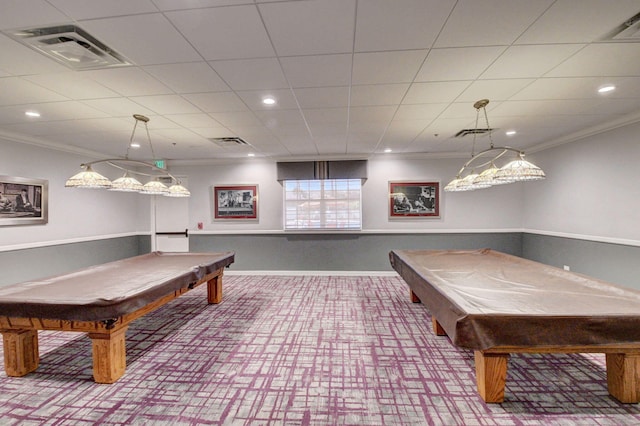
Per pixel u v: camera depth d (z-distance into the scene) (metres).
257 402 1.94
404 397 1.99
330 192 5.84
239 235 5.95
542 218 5.02
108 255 5.39
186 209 6.06
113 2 1.47
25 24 1.64
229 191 5.98
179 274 2.78
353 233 5.76
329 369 2.34
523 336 1.67
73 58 2.03
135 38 1.80
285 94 2.71
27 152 4.16
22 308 1.98
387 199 5.75
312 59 2.09
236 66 2.18
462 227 5.64
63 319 1.97
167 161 6.04
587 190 4.11
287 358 2.52
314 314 3.58
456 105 3.04
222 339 2.90
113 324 2.04
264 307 3.86
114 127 3.68
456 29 1.76
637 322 1.63
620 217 3.63
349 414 1.83
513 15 1.63
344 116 3.35
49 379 2.23
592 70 2.31
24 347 2.28
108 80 2.38
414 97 2.81
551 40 1.89
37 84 2.43
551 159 4.80
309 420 1.78
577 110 3.22
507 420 1.76
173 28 1.71
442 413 1.83
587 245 4.11
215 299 3.98
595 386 2.08
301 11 1.57
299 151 5.32
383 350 2.65
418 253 4.07
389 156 5.73
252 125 3.65
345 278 5.53
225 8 1.54
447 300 2.00
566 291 2.22
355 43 1.90
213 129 3.81
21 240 4.03
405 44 1.92
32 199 4.18
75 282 2.62
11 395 2.03
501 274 2.80
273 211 5.92
